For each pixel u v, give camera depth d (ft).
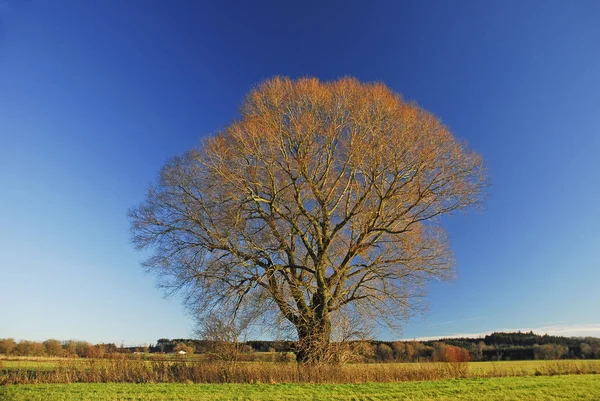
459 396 44.68
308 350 64.64
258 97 73.10
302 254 77.15
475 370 74.02
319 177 75.61
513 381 58.44
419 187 69.77
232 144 71.10
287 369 58.49
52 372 56.80
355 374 59.88
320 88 74.54
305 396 43.04
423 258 73.97
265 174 72.49
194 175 73.92
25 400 39.81
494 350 167.22
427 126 71.97
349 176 74.38
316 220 73.56
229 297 69.21
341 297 72.54
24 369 57.72
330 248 74.90
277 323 67.36
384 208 72.08
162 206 75.20
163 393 43.86
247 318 66.90
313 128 72.38
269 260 72.13
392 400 42.09
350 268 75.00
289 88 74.33
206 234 72.90
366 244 71.51
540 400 43.24
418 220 72.90
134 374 55.88
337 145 74.28
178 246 73.56
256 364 61.16
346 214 75.87
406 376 61.11
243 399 41.16
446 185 71.72
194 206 73.26
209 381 55.47
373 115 72.69
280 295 68.85
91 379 54.24
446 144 72.49
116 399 40.19
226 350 64.44
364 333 67.82
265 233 72.28
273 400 40.91
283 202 73.26
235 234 70.64
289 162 71.36
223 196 70.79
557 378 63.87
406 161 71.05
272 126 71.00
